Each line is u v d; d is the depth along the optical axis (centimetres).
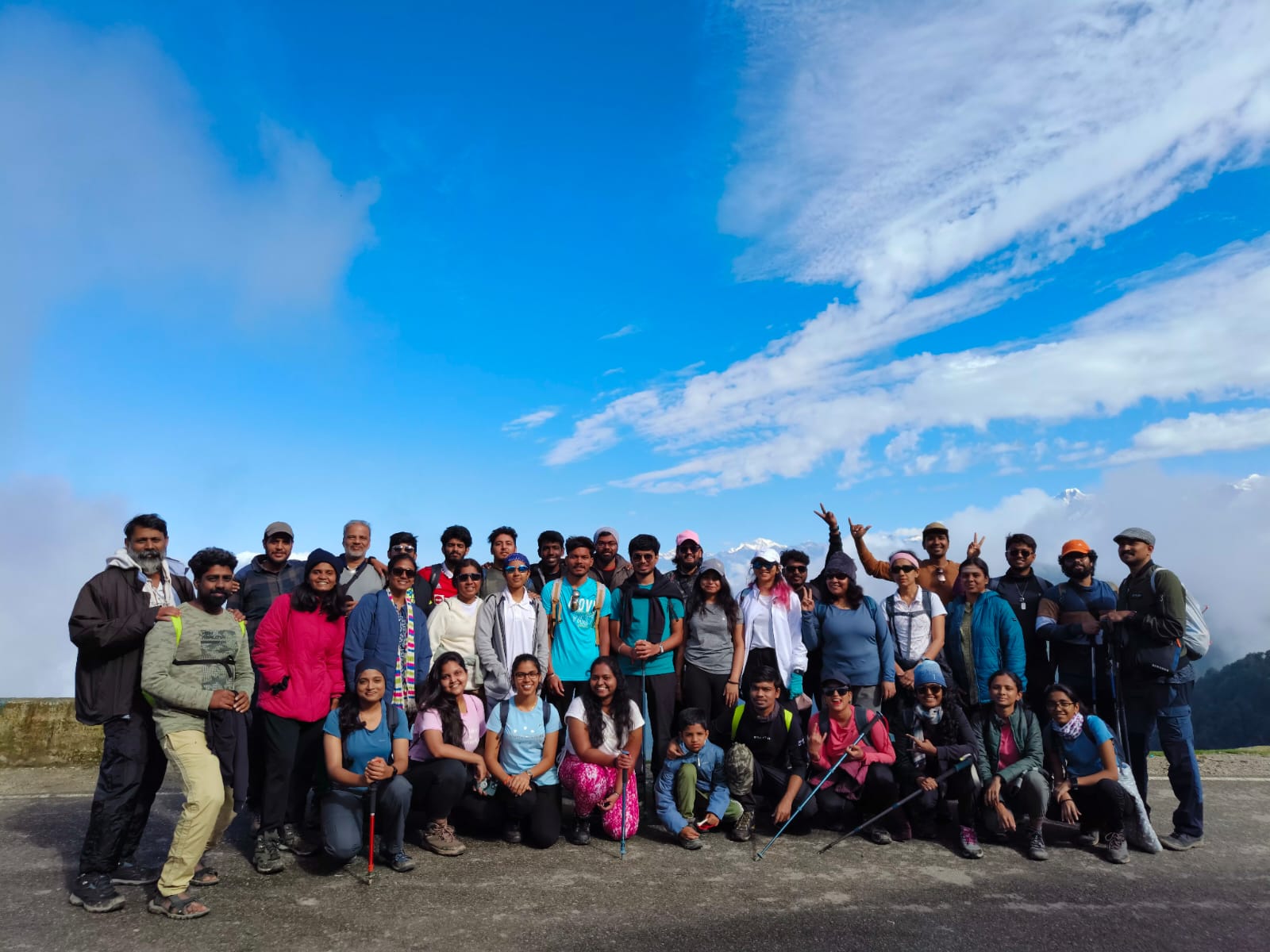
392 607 595
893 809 619
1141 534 648
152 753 489
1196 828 609
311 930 437
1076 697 630
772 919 463
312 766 557
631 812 604
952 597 755
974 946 432
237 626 509
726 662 688
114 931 432
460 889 502
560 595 697
